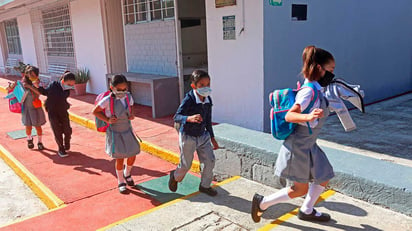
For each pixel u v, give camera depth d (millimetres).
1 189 5379
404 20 9406
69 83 6184
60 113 6203
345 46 7836
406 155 5008
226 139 4469
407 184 3074
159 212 3613
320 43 7238
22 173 5734
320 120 2805
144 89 10141
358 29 8062
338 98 3285
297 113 2619
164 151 6043
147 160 6078
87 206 4438
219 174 4734
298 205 3611
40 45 16000
